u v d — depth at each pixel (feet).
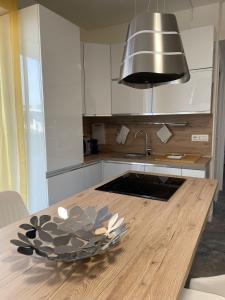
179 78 5.45
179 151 10.67
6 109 7.67
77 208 3.97
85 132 12.16
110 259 2.93
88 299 2.28
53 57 7.49
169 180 6.59
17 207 5.09
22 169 7.82
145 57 4.35
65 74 8.02
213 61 8.73
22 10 7.21
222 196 13.20
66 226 3.40
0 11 7.20
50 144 7.57
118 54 10.09
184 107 9.10
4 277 2.63
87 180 9.47
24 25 7.23
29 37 7.20
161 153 11.04
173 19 4.55
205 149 10.13
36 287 2.47
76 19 11.04
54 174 7.81
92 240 2.97
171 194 5.42
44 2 9.44
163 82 5.77
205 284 3.69
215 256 7.45
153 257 2.95
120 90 10.23
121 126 11.76
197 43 8.61
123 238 3.41
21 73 7.57
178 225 3.80
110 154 11.43
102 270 2.73
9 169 7.87
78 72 8.68
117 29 11.70
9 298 2.31
